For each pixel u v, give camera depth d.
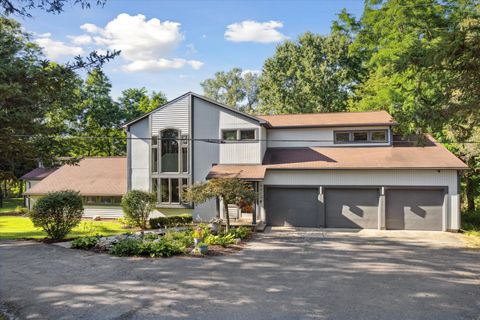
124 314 6.59
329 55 34.34
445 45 8.19
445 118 8.95
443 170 17.17
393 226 17.84
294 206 19.00
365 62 32.22
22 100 6.20
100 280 8.75
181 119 20.64
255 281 8.73
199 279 8.87
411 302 7.23
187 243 12.98
